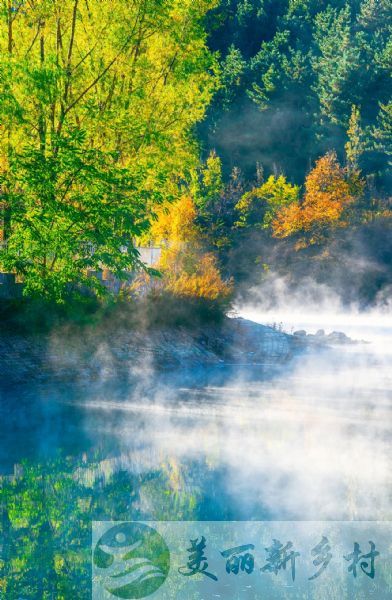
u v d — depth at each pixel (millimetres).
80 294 27250
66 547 9031
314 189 97625
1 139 25312
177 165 31391
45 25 26875
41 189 23141
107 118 26500
